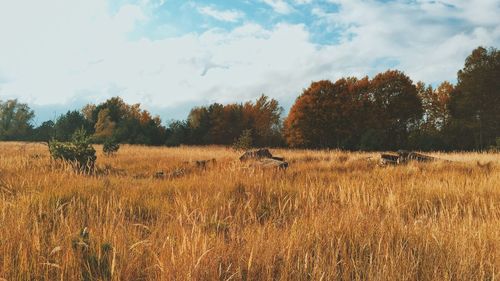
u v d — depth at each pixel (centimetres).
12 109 5300
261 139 5228
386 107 4647
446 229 437
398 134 4778
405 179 1010
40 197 580
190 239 377
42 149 2134
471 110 4081
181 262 314
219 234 416
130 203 609
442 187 795
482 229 440
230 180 855
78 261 329
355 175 1098
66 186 706
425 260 343
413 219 523
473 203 659
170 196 724
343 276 318
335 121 4441
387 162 1408
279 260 345
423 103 5125
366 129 4434
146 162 1608
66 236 378
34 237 360
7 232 387
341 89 4509
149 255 358
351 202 617
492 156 1830
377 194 723
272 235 405
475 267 342
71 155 1202
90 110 5703
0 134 5119
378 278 302
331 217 476
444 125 4806
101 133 4500
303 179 989
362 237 406
